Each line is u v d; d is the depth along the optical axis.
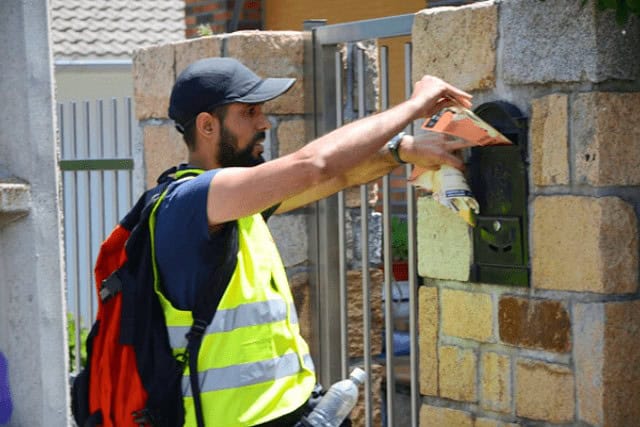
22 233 5.51
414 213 6.68
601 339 5.47
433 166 5.92
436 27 6.25
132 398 5.07
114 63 23.45
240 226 5.17
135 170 8.72
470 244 6.07
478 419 6.14
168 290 5.06
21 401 5.62
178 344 5.03
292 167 4.84
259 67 7.64
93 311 9.92
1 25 5.47
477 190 5.96
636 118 5.52
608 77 5.42
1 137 5.52
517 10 5.76
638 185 5.53
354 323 7.75
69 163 9.87
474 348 6.15
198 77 5.33
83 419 5.30
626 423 5.54
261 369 5.03
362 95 7.39
